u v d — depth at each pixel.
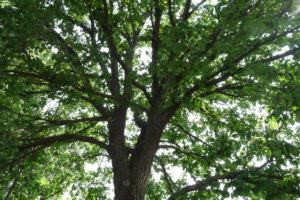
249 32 4.79
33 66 6.62
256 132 8.93
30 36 5.98
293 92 5.14
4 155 7.04
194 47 5.54
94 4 7.36
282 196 5.70
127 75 8.06
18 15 6.07
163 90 7.89
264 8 5.79
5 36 5.71
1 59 6.02
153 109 8.05
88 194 10.85
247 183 6.22
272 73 5.14
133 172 7.79
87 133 10.42
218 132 10.21
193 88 7.04
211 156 7.73
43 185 11.53
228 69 6.48
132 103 7.85
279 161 6.23
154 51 8.19
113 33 7.96
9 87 7.20
